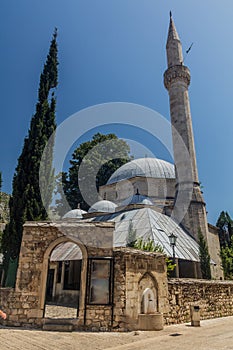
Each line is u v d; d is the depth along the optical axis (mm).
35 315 10133
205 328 10945
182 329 10609
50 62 21094
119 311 10109
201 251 19969
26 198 15789
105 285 10469
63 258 17250
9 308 10305
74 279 19547
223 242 48562
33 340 8211
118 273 10641
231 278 24734
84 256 10883
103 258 10797
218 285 15938
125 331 9844
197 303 13766
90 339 8570
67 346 7668
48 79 20453
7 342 7906
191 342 8195
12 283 13453
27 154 17453
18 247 14750
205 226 23922
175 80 30203
